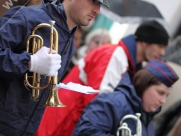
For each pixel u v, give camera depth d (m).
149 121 10.89
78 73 13.39
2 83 8.10
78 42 17.48
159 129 14.85
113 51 13.20
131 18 14.10
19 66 7.74
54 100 8.27
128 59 13.38
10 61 7.70
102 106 10.20
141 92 10.67
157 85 10.62
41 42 8.02
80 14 8.42
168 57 16.81
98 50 13.28
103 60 13.05
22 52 8.02
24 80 8.09
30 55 7.91
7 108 8.15
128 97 10.42
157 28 13.68
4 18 8.04
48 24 8.05
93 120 10.09
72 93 12.86
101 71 12.93
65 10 8.47
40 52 7.93
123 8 14.11
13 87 8.12
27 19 7.99
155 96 10.63
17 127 8.32
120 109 10.21
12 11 8.09
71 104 12.85
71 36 8.59
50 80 8.21
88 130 9.98
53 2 8.48
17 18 7.98
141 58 13.77
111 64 12.99
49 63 7.88
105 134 9.98
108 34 17.81
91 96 12.68
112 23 20.64
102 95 10.47
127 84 10.64
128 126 10.24
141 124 10.64
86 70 13.23
